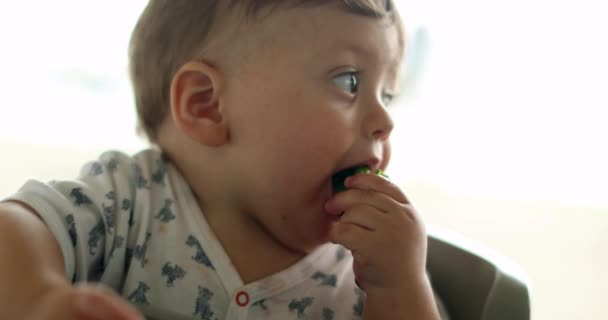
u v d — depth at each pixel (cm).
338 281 63
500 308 62
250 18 59
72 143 166
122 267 56
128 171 60
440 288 71
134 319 34
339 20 58
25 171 145
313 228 61
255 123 58
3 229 46
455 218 158
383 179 58
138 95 68
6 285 42
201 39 61
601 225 160
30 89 186
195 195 62
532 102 183
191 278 57
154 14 65
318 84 58
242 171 60
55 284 42
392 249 56
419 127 185
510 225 156
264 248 61
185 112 60
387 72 62
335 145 58
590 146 184
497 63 175
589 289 128
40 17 174
